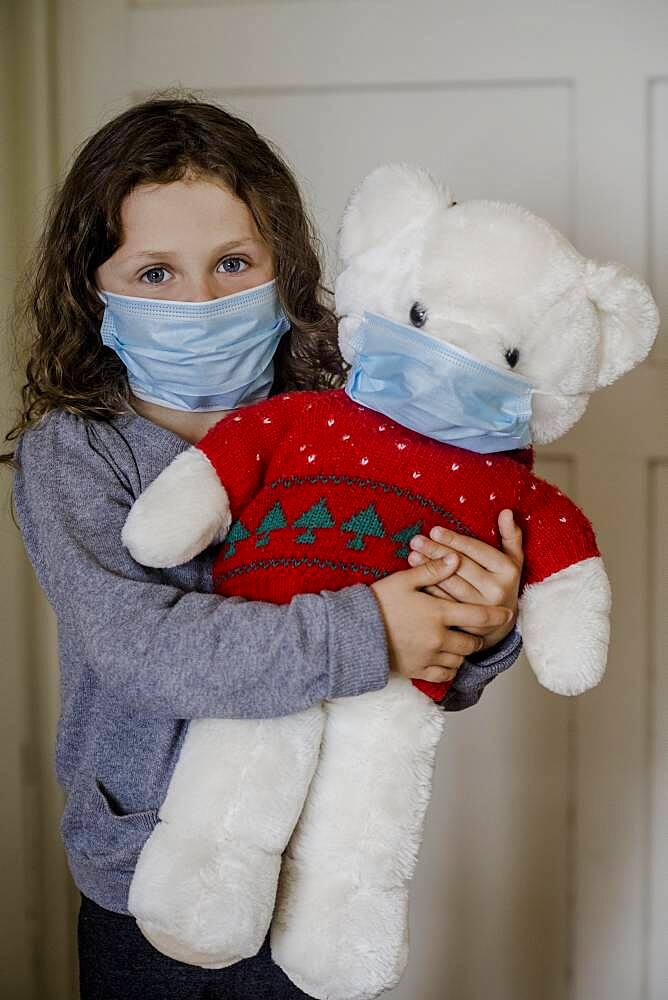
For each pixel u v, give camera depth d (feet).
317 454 3.23
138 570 3.33
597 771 5.98
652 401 5.71
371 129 5.67
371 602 3.03
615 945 6.06
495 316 3.06
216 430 3.32
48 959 6.15
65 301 3.84
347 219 3.37
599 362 3.25
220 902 2.93
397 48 5.63
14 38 5.68
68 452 3.55
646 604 5.84
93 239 3.71
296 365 4.06
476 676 3.55
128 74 5.72
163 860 2.99
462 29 5.60
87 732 3.55
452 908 6.12
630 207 5.60
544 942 6.10
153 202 3.58
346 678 2.98
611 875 6.03
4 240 5.64
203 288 3.61
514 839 6.06
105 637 3.09
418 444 3.22
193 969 3.53
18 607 5.87
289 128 5.70
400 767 3.10
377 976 2.99
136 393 3.82
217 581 3.30
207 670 2.99
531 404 3.22
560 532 3.33
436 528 3.15
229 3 5.66
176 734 3.40
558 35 5.57
